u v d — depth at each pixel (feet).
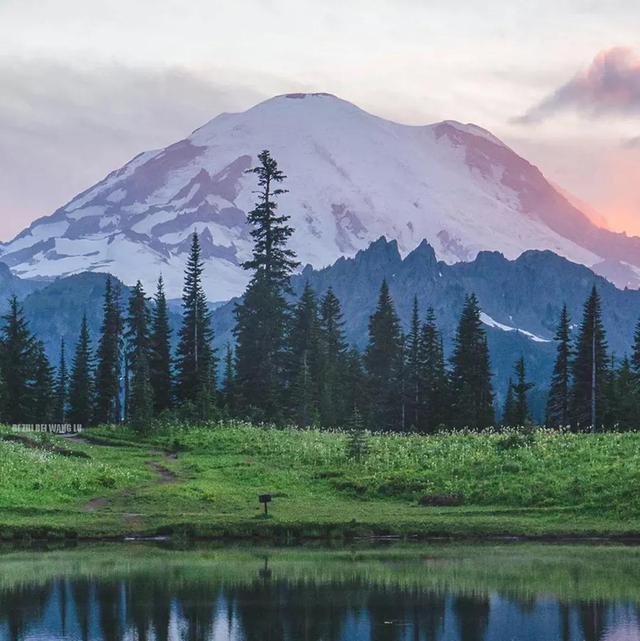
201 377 417.49
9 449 278.26
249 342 450.71
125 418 442.09
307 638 140.36
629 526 205.46
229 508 229.04
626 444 263.08
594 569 174.29
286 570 177.17
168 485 247.91
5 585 168.55
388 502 236.22
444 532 207.62
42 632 143.74
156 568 179.93
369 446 288.71
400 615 150.10
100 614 151.94
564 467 244.83
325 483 253.24
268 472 264.31
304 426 422.82
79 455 300.61
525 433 275.18
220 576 173.37
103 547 200.03
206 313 453.99
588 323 448.24
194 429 352.28
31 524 210.18
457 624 145.48
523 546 196.75
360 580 169.17
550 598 157.07
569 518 213.87
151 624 147.33
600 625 143.43
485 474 245.04
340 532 208.64
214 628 145.07
